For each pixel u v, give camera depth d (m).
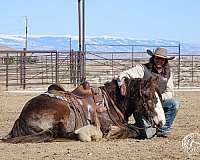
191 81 35.34
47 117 10.10
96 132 10.41
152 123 10.97
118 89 10.91
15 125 10.34
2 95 24.05
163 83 11.37
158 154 8.89
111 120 10.77
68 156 8.65
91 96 10.61
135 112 11.08
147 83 10.88
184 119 15.59
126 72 11.20
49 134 10.12
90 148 9.43
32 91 26.80
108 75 35.75
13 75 35.75
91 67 47.81
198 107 19.28
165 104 11.48
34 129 10.11
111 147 9.59
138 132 11.06
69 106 10.31
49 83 31.31
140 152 9.07
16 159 8.43
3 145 9.76
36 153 8.94
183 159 8.48
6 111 17.59
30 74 36.41
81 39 29.80
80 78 29.52
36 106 10.21
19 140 10.02
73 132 10.32
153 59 11.29
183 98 23.11
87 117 10.45
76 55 29.70
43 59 33.81
